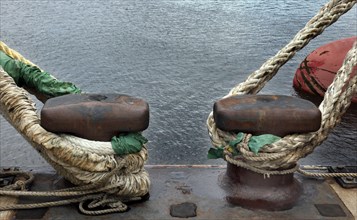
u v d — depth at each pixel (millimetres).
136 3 11609
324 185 2248
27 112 2012
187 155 4746
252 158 2008
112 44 8016
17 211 2025
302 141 2014
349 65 2232
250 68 6922
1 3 11266
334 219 1988
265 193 2072
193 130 5184
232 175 2174
